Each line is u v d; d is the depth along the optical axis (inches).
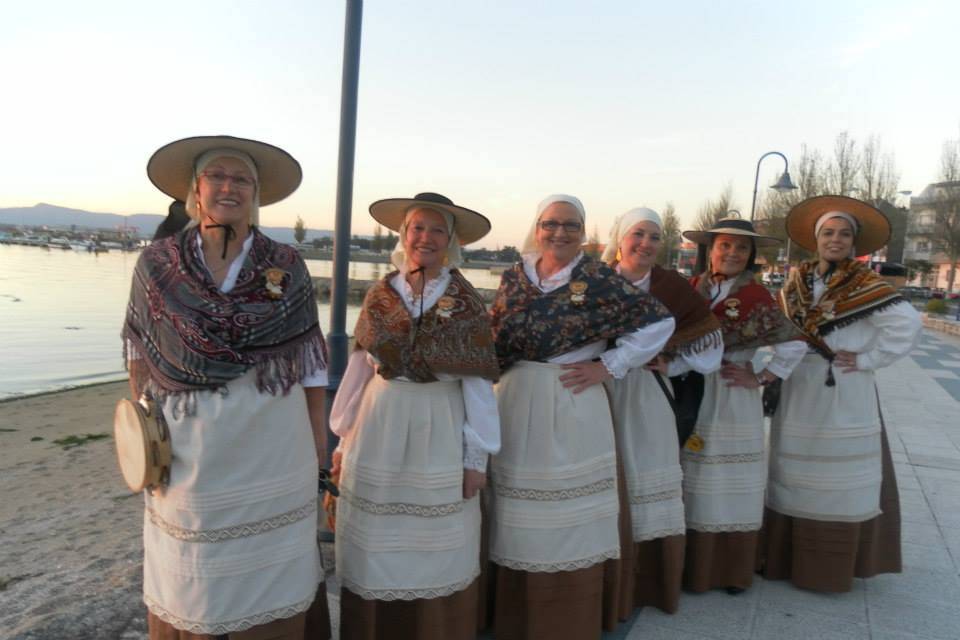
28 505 201.5
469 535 101.6
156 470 83.4
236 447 83.7
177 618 85.4
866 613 127.4
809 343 131.7
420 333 96.9
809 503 131.2
